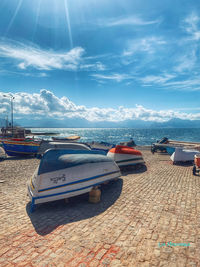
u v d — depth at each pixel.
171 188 7.72
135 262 3.17
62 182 6.17
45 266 3.14
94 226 4.57
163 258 3.27
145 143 53.56
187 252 3.42
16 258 3.39
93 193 6.36
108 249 3.57
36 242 3.92
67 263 3.20
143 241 3.82
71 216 5.27
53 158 6.62
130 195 6.93
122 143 30.08
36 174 6.55
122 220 4.86
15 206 6.23
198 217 4.92
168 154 21.36
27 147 19.30
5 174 11.30
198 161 11.88
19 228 4.61
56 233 4.28
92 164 6.98
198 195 6.76
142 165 13.60
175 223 4.61
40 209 5.95
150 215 5.12
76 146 14.56
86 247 3.66
